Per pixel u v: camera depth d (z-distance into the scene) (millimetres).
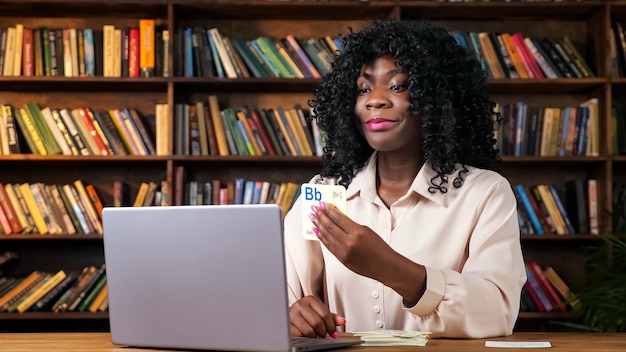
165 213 1270
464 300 1469
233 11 3814
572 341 1426
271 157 3648
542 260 3922
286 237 1869
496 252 1656
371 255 1343
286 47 3750
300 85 3756
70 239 3684
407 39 1809
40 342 1463
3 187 3674
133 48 3691
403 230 1750
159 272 1286
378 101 1765
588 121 3734
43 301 3617
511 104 3770
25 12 3842
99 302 3637
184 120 3699
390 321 1709
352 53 1850
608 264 3539
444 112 1770
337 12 3826
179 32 3734
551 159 3672
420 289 1446
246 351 1208
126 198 3816
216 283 1226
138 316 1323
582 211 3725
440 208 1741
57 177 3896
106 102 3922
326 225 1340
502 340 1456
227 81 3670
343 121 1895
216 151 3699
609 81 3688
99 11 3824
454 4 3727
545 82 3684
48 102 3906
